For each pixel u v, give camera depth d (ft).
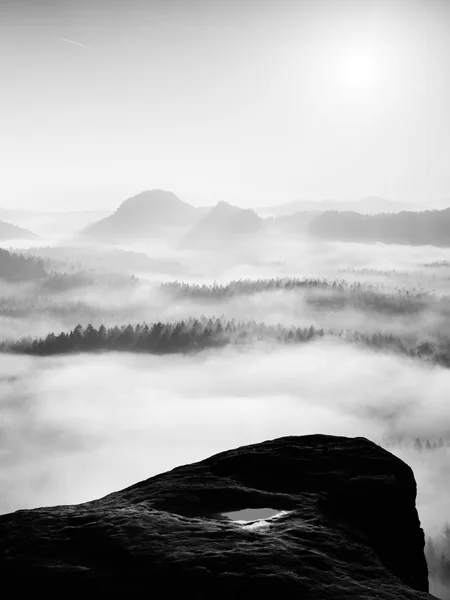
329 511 27.45
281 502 27.94
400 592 20.34
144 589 20.16
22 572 21.57
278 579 20.20
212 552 21.91
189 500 27.86
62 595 20.26
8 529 24.90
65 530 24.27
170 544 22.70
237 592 19.71
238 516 26.45
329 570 21.48
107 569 21.31
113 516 25.27
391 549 27.76
